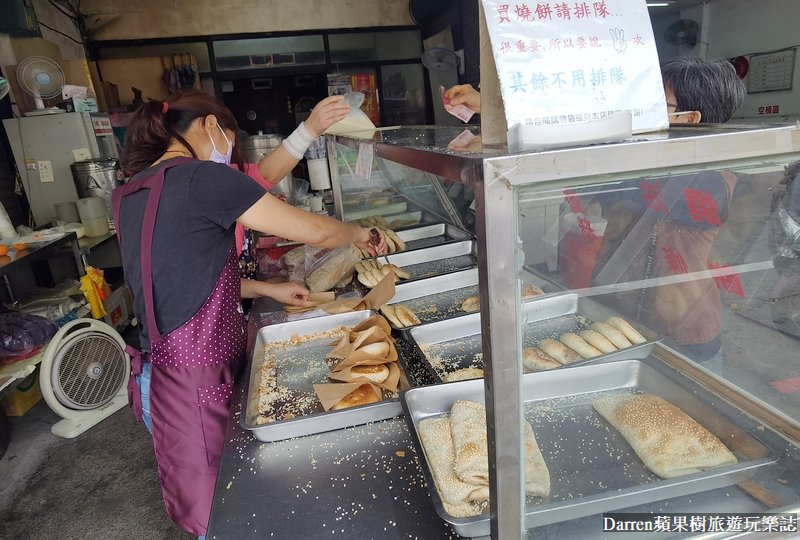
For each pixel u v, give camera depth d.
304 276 2.08
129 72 6.10
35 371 3.11
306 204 3.62
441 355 1.39
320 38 6.50
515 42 0.63
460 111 1.27
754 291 0.78
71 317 3.20
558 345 0.71
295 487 0.92
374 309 1.68
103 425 2.83
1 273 2.52
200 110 1.38
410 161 0.82
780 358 0.76
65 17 5.50
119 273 4.34
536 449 0.69
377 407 1.08
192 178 1.17
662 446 0.71
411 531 0.80
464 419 0.97
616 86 0.66
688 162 0.59
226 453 1.04
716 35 4.25
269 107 7.62
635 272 0.75
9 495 2.29
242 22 6.24
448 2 5.88
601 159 0.56
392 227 2.58
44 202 4.08
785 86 3.75
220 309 1.26
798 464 0.72
